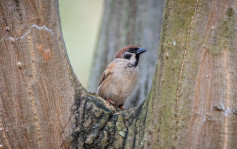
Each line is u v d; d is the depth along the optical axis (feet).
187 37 17.66
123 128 20.36
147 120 19.20
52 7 20.02
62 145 20.48
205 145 17.22
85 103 21.13
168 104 18.10
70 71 21.57
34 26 19.52
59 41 20.61
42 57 19.80
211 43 17.15
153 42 41.14
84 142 20.36
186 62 17.66
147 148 18.84
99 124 20.62
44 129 20.07
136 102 39.60
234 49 16.92
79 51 52.70
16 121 19.61
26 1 19.17
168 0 18.60
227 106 16.90
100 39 43.80
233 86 16.88
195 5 17.42
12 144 19.75
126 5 42.68
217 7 16.99
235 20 16.87
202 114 17.26
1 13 18.98
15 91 19.49
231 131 16.85
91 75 43.32
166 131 18.12
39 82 19.81
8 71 19.36
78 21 52.80
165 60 18.47
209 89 17.19
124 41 41.98
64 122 20.52
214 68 17.11
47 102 20.07
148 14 41.78
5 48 19.24
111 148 20.04
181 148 17.62
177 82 17.85
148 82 39.93
